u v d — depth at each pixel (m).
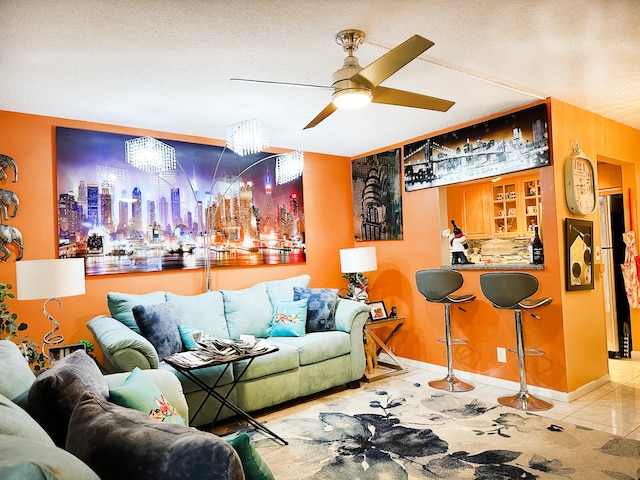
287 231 4.98
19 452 0.74
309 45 2.58
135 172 3.99
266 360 3.52
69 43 2.43
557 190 3.66
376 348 5.21
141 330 3.32
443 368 4.54
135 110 3.56
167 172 4.17
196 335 3.32
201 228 4.33
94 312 3.70
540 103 3.71
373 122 4.16
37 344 3.43
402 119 4.09
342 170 5.56
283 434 3.15
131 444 1.03
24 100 3.25
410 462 2.65
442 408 3.54
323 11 2.22
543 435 2.95
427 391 3.99
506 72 3.10
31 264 2.70
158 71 2.84
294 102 3.49
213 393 3.08
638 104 3.90
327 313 4.26
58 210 3.59
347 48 2.51
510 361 3.97
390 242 5.10
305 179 5.19
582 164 3.91
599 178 5.12
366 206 5.40
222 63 2.76
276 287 4.50
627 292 4.71
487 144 4.08
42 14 2.13
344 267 4.73
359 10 2.22
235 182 4.61
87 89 3.09
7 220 3.38
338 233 5.46
